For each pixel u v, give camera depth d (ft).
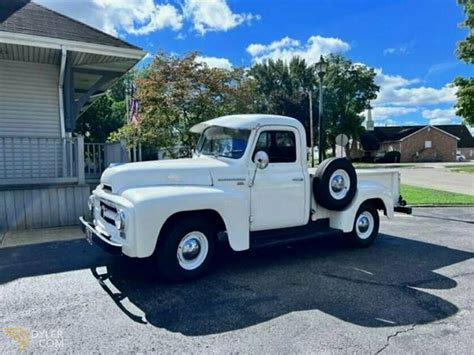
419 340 9.81
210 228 14.65
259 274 15.21
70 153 26.40
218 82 38.37
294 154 17.13
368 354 9.11
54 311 11.47
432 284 14.16
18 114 30.48
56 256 17.43
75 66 31.89
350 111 151.84
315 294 13.04
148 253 12.82
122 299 12.45
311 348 9.36
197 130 18.60
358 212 19.22
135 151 39.83
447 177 72.90
